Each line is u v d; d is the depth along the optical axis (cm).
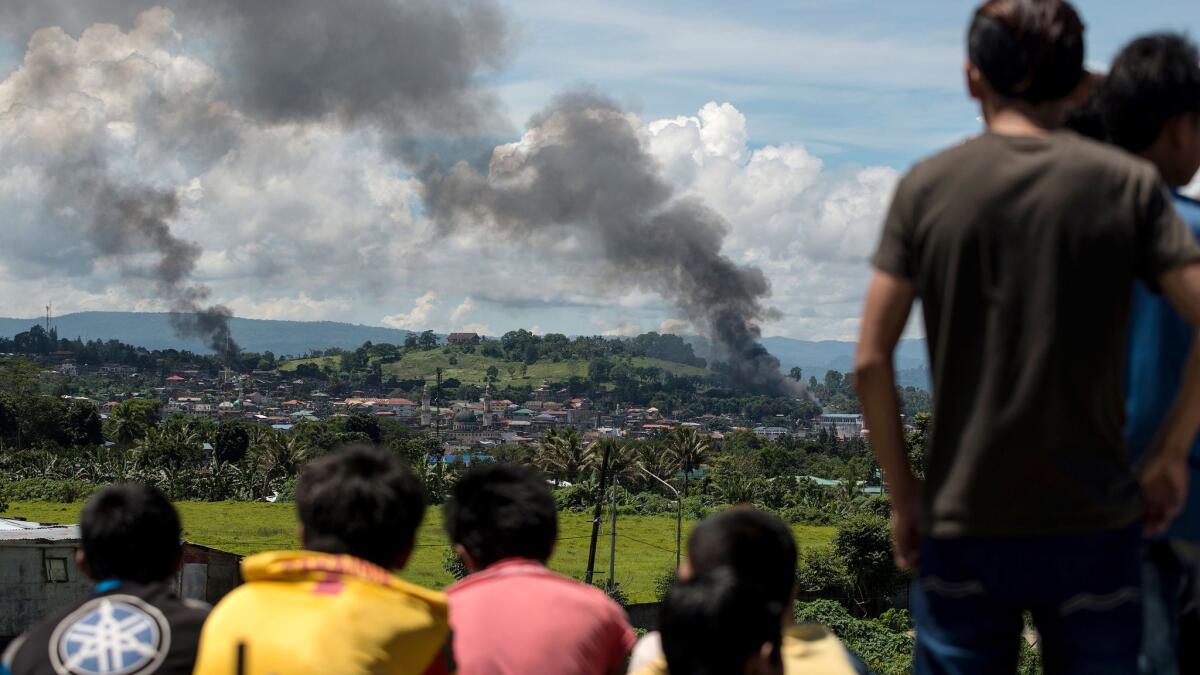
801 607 4706
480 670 361
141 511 353
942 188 254
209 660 317
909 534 271
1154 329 282
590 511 9194
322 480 337
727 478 10756
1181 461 256
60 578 2633
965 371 250
